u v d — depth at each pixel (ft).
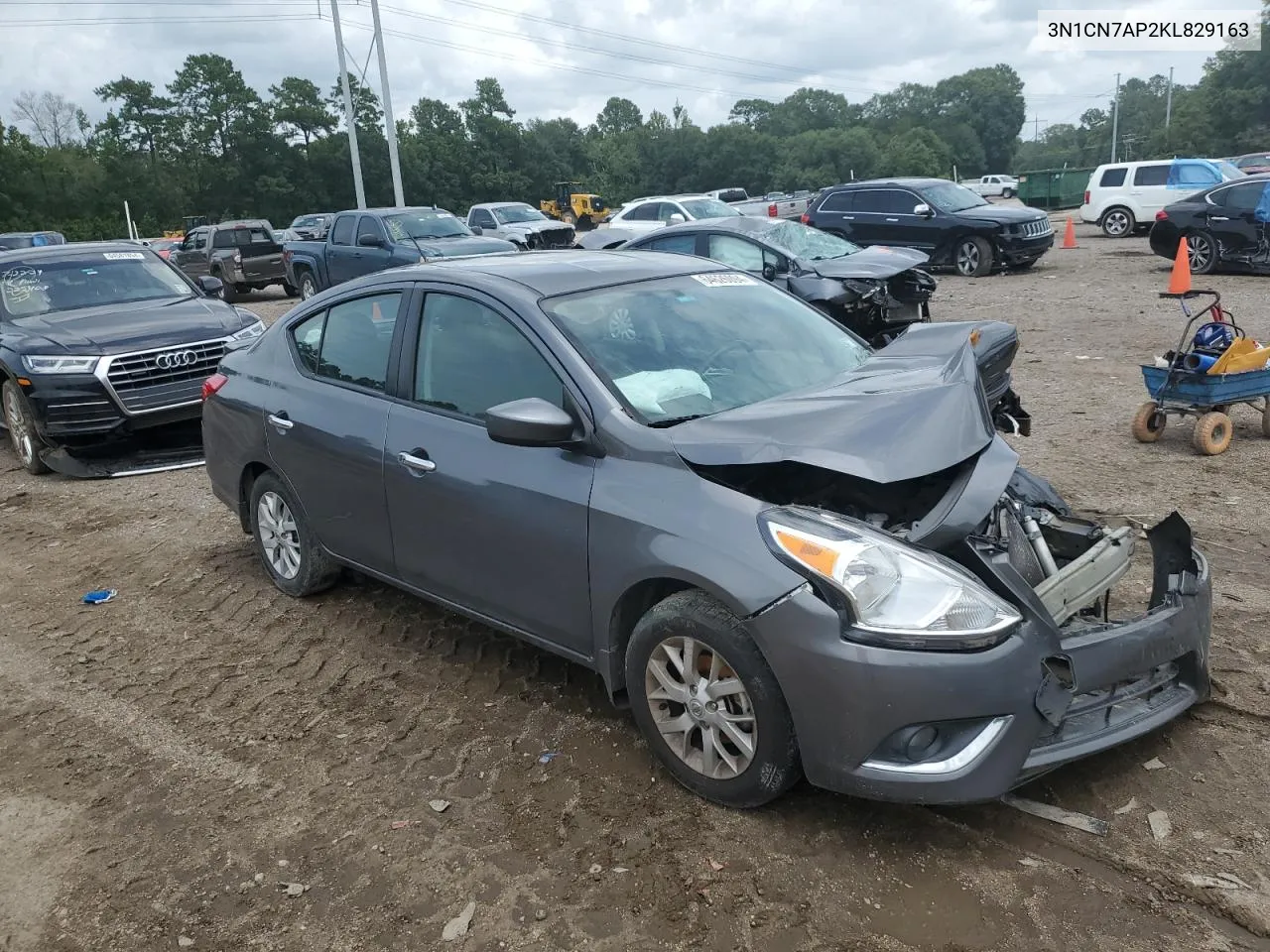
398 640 15.87
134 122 298.76
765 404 11.85
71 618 17.67
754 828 10.57
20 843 11.33
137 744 13.28
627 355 12.56
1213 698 12.28
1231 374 22.16
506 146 336.70
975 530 10.37
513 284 13.44
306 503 16.31
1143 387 29.91
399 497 14.08
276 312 64.64
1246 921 8.82
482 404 13.17
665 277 14.44
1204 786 10.68
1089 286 52.95
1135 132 444.14
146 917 9.98
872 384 12.01
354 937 9.50
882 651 9.40
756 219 41.39
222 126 303.89
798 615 9.69
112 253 31.83
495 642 15.57
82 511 24.12
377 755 12.59
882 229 63.36
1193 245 54.19
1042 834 10.14
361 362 15.30
